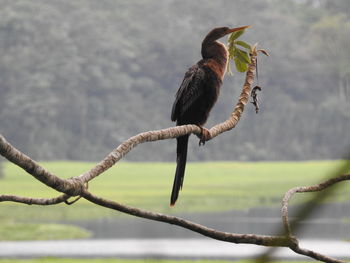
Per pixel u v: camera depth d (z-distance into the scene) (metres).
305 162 63.84
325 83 66.00
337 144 64.94
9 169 58.56
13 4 66.19
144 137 2.31
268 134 67.06
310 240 20.70
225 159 66.06
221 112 59.88
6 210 32.91
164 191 47.56
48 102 62.59
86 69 65.62
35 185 47.31
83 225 29.17
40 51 64.88
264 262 1.09
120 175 57.91
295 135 66.69
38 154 62.25
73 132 64.94
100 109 65.75
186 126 2.82
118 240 23.50
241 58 3.33
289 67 67.12
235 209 37.69
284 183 51.44
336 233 22.78
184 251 19.30
